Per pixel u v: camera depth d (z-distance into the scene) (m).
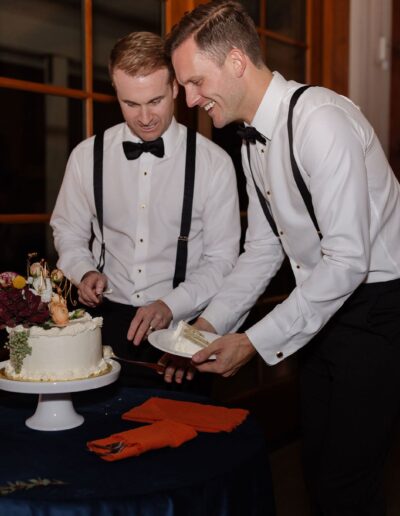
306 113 1.80
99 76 2.98
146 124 2.25
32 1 2.75
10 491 1.42
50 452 1.63
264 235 2.21
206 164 2.43
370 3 4.16
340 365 1.94
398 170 4.29
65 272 2.44
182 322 1.91
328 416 2.00
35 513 1.37
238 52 1.85
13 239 2.81
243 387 3.82
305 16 3.98
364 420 1.92
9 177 2.77
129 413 1.84
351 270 1.74
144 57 2.17
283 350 1.83
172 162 2.42
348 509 1.97
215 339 1.89
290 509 3.06
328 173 1.74
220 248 2.42
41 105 2.82
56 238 2.54
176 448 1.65
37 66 2.79
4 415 1.88
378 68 4.21
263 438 1.73
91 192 2.48
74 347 1.74
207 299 2.34
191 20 1.86
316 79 4.07
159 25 3.18
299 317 1.79
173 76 2.25
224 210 2.43
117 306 2.46
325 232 1.77
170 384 2.43
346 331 1.94
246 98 1.91
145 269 2.43
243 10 1.88
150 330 2.20
